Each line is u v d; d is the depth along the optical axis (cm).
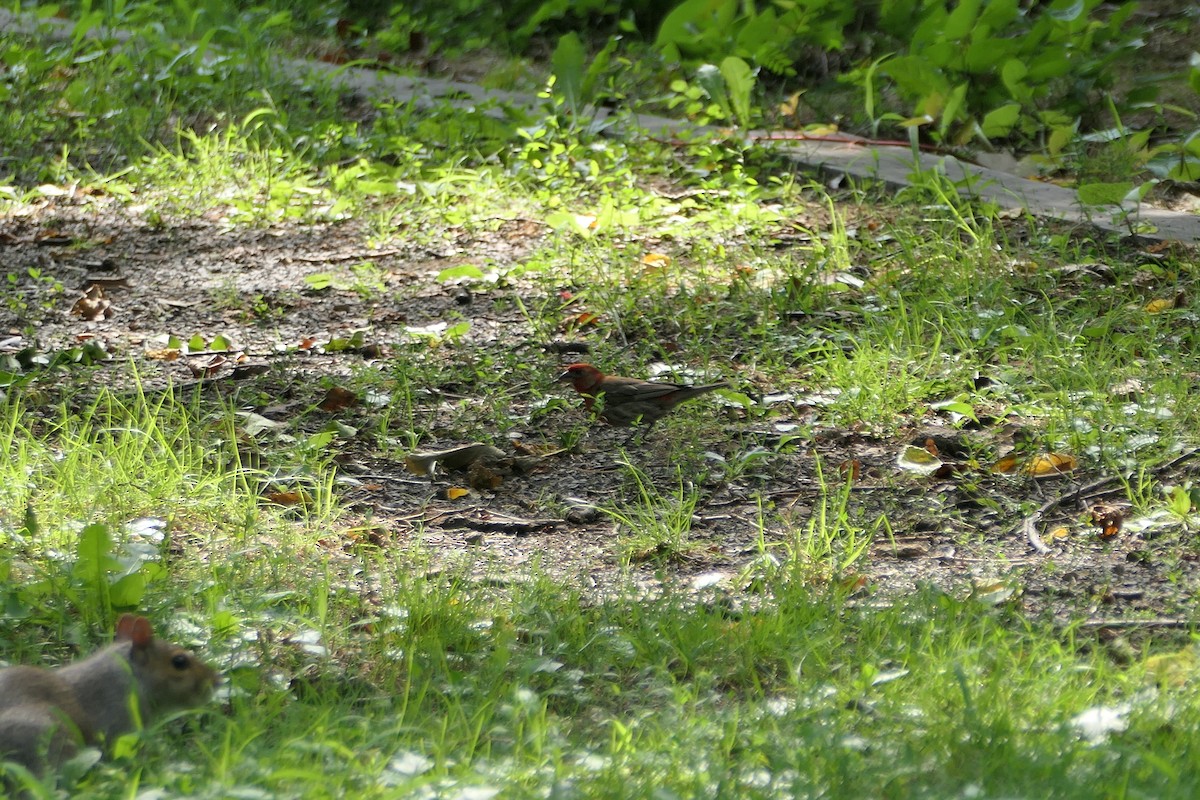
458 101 2138
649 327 1321
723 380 1202
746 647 759
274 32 2558
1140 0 2459
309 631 762
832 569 886
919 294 1341
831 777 589
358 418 1162
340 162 1889
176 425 1101
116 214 1700
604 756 615
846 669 722
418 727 641
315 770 572
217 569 822
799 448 1096
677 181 1772
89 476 956
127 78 2112
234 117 2020
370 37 2680
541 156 1838
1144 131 1817
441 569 884
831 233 1540
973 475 1038
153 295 1450
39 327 1348
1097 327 1246
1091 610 825
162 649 642
